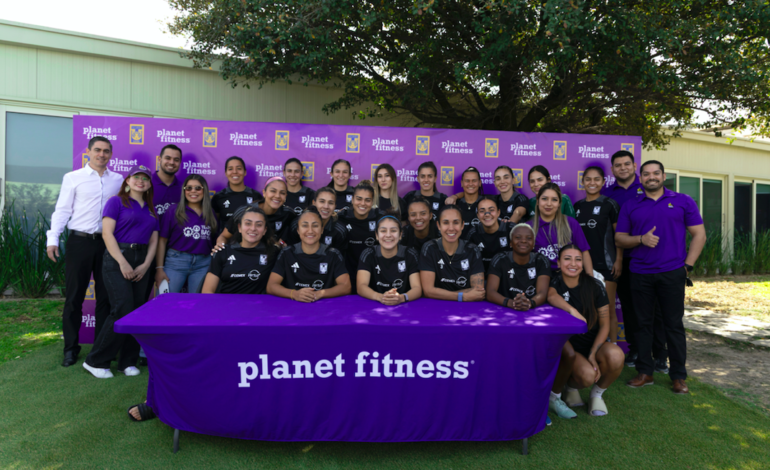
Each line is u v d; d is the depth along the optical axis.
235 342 2.07
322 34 5.08
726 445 2.36
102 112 6.15
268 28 4.90
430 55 5.75
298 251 2.83
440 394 2.15
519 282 2.76
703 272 8.64
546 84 6.34
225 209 3.84
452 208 2.74
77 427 2.40
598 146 4.43
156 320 2.11
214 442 2.27
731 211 10.05
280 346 2.09
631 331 3.75
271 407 2.11
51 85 5.89
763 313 5.57
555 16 4.16
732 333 4.62
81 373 3.19
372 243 3.63
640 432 2.49
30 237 5.39
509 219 4.04
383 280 2.83
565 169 4.44
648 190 3.30
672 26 4.68
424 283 2.75
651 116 7.05
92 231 3.32
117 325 2.04
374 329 2.10
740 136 10.02
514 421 2.18
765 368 3.62
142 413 2.47
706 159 9.73
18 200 5.83
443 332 2.12
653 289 3.23
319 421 2.13
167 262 3.45
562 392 2.89
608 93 6.32
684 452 2.28
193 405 2.12
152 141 4.09
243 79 6.88
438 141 4.39
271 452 2.20
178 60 6.43
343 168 4.01
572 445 2.33
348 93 6.97
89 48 5.96
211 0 5.81
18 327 4.22
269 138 4.25
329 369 2.12
